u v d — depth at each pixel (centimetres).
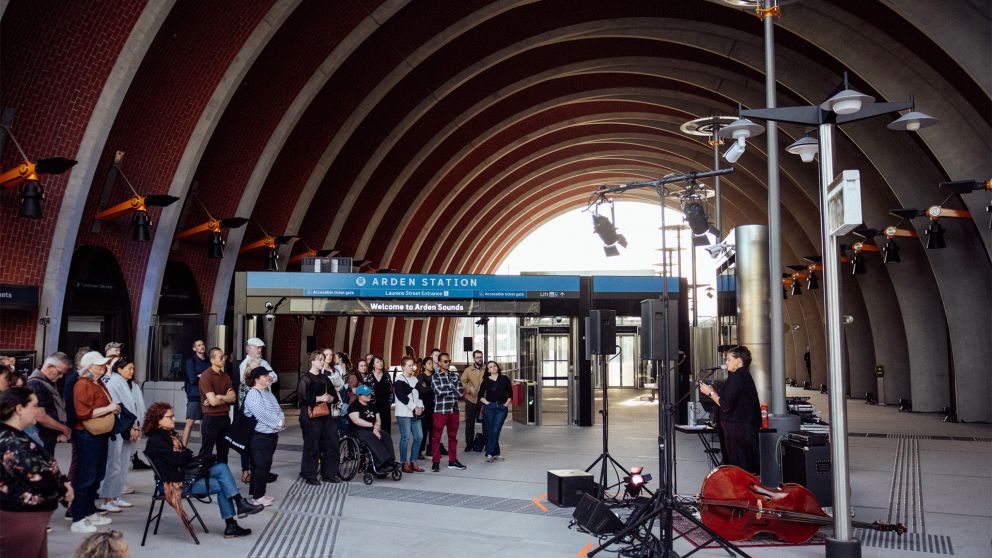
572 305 1878
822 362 3716
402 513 888
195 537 743
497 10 2236
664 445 746
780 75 2319
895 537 780
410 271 3872
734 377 884
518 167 4156
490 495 1000
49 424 759
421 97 2630
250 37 1780
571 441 1622
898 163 2131
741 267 1296
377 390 1255
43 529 511
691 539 770
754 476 777
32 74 1411
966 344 2116
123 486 893
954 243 2112
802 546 752
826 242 699
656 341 731
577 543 751
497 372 1336
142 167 1769
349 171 2692
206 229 1891
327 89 2316
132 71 1502
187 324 1764
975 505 950
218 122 1902
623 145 4441
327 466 1094
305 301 1709
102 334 1794
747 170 3438
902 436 1777
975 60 1427
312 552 713
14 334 1441
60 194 1480
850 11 1756
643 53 2811
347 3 1962
